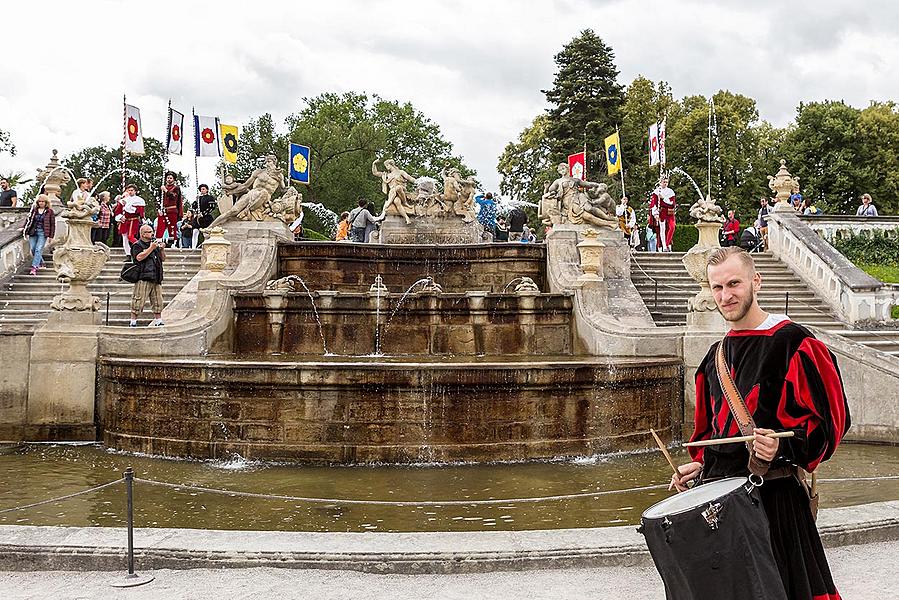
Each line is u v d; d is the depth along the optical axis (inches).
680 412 625.3
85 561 259.6
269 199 884.0
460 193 1091.9
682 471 180.7
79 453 551.2
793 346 164.9
